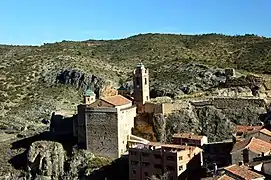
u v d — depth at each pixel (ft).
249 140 402.11
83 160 504.84
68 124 632.38
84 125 531.91
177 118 515.50
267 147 394.11
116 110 494.18
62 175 520.01
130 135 510.99
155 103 522.06
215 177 334.85
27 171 547.08
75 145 533.96
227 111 534.37
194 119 520.42
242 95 609.83
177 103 525.75
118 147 495.00
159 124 512.63
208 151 453.17
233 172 330.34
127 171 476.95
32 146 549.54
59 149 538.47
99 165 490.08
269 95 608.60
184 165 423.23
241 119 524.11
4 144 650.43
